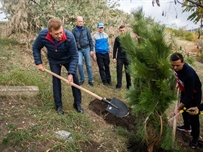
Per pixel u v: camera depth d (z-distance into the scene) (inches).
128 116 157.8
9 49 233.5
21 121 120.5
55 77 132.9
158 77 102.3
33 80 167.2
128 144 126.3
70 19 262.8
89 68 204.7
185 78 117.0
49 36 118.9
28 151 101.1
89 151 111.9
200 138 152.4
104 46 211.5
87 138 120.8
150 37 102.1
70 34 123.0
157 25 101.9
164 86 99.6
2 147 100.4
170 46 105.4
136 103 112.3
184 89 124.1
